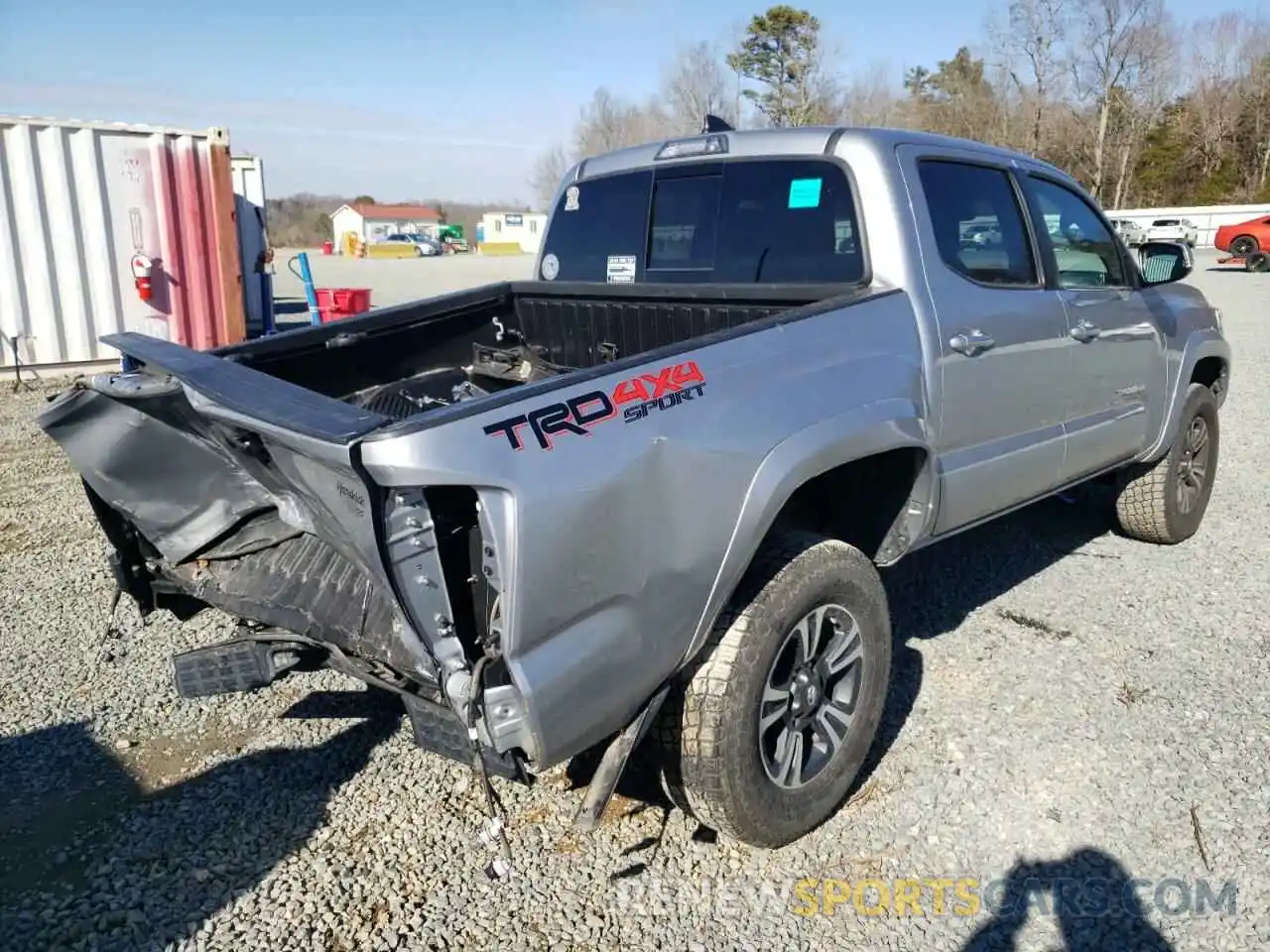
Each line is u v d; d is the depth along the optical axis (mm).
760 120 56750
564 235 4754
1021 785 3359
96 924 2781
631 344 4270
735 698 2754
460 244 78500
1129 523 5531
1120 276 4809
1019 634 4477
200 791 3398
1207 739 3607
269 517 3158
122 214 10703
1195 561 5371
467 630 2408
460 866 3025
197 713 3918
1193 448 5543
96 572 5422
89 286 10680
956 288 3639
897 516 3572
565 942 2713
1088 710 3816
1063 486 4512
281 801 3346
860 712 3205
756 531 2756
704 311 3947
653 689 2650
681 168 4203
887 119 57469
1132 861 2994
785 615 2857
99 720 3859
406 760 3586
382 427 2193
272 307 14109
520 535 2270
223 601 3082
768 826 2922
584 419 2428
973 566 5305
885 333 3307
